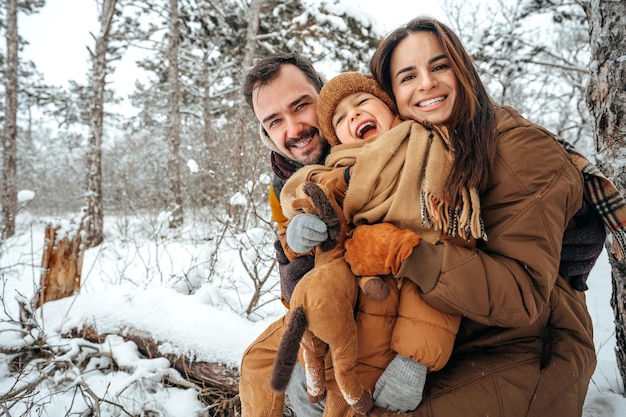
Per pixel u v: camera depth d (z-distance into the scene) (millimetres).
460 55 1253
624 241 1271
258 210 5348
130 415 2264
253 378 1621
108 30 9570
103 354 2750
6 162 11891
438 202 1130
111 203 16656
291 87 1809
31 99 13688
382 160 1202
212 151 6988
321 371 1191
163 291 3152
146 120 17875
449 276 1049
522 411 1108
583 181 1229
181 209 9664
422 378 1087
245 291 4102
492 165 1159
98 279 5383
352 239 1161
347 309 1092
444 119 1258
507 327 1216
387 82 1453
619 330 2064
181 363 2568
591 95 2068
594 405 1910
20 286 4988
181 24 11906
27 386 2455
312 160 1891
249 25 9859
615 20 1923
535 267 1067
